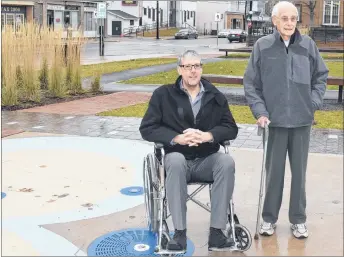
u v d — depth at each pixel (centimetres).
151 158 465
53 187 625
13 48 1251
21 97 1290
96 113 1148
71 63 1450
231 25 7269
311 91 469
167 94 463
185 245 429
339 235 482
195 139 440
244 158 760
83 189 618
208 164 447
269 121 458
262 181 467
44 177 664
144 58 2902
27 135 919
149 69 2216
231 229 440
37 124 1021
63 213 539
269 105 462
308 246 459
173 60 2717
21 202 570
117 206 561
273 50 458
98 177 667
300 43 457
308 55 461
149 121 456
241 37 5216
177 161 430
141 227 502
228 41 5316
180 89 460
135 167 715
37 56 1359
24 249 450
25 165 719
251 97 469
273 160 473
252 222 517
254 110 465
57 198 585
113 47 4053
